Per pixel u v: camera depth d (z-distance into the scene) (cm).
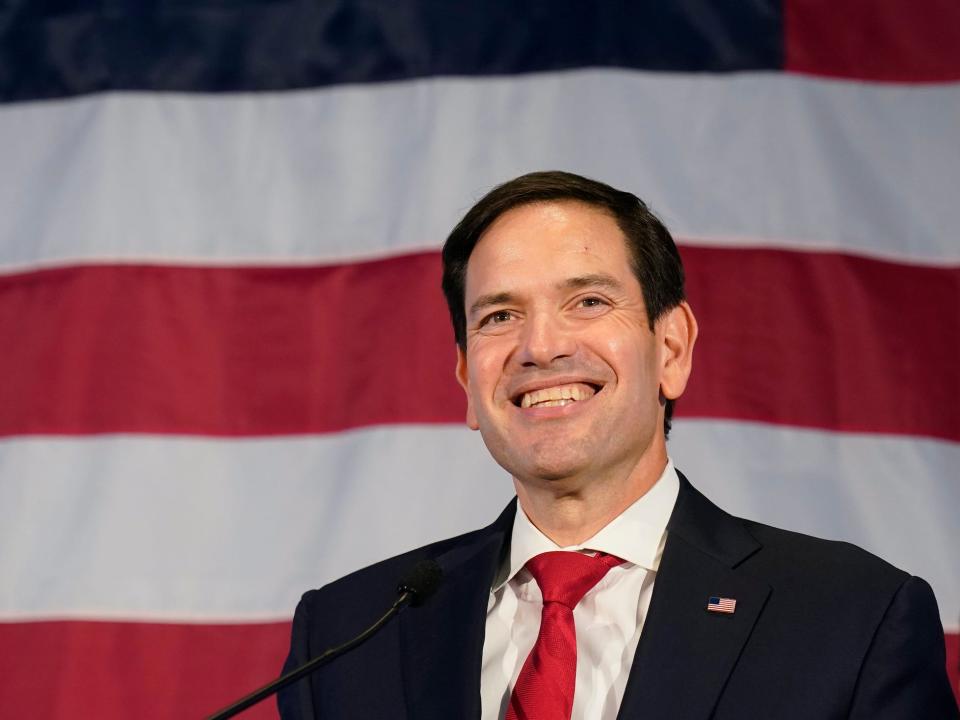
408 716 625
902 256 1062
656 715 571
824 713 560
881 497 1014
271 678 1022
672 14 1112
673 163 1082
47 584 1051
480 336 665
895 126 1088
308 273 1098
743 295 1053
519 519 677
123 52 1166
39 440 1085
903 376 1038
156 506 1061
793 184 1075
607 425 634
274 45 1152
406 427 1052
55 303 1115
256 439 1072
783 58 1102
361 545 1032
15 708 1030
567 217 669
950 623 981
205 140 1137
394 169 1109
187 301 1102
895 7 1109
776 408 1034
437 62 1125
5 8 1191
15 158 1156
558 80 1108
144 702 1025
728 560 627
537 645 618
